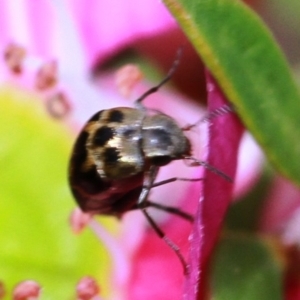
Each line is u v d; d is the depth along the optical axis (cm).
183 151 5
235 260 5
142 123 5
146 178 5
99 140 5
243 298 5
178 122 5
